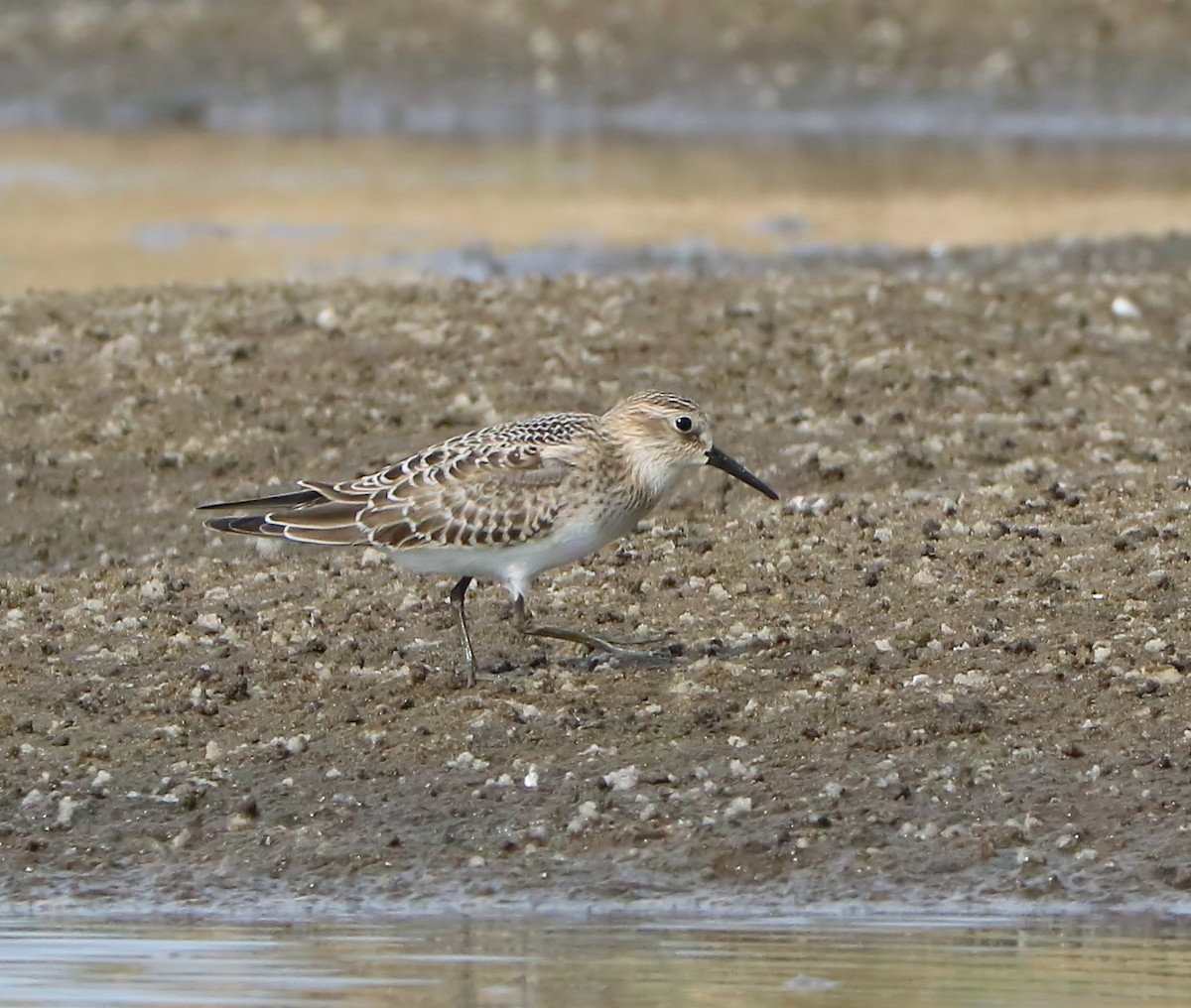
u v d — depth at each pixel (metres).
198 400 18.92
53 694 13.31
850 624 14.06
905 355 20.09
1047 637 13.73
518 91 40.34
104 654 13.88
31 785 12.30
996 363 20.05
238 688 13.27
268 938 10.80
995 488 16.72
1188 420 18.55
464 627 13.40
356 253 26.94
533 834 11.82
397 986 10.10
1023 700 12.93
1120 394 19.27
